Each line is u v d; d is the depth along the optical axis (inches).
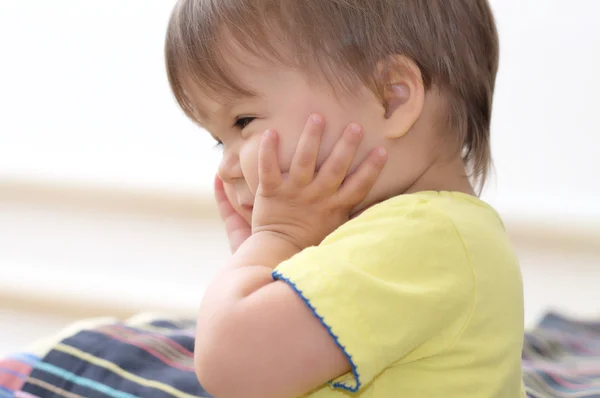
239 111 36.6
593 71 79.5
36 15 91.5
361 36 36.4
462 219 33.9
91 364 47.9
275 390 30.0
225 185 41.3
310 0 36.2
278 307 30.1
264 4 36.1
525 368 57.1
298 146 34.9
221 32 36.3
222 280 32.9
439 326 31.4
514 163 81.4
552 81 80.4
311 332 29.9
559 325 70.2
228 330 30.4
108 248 92.0
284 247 34.8
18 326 93.7
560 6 80.0
